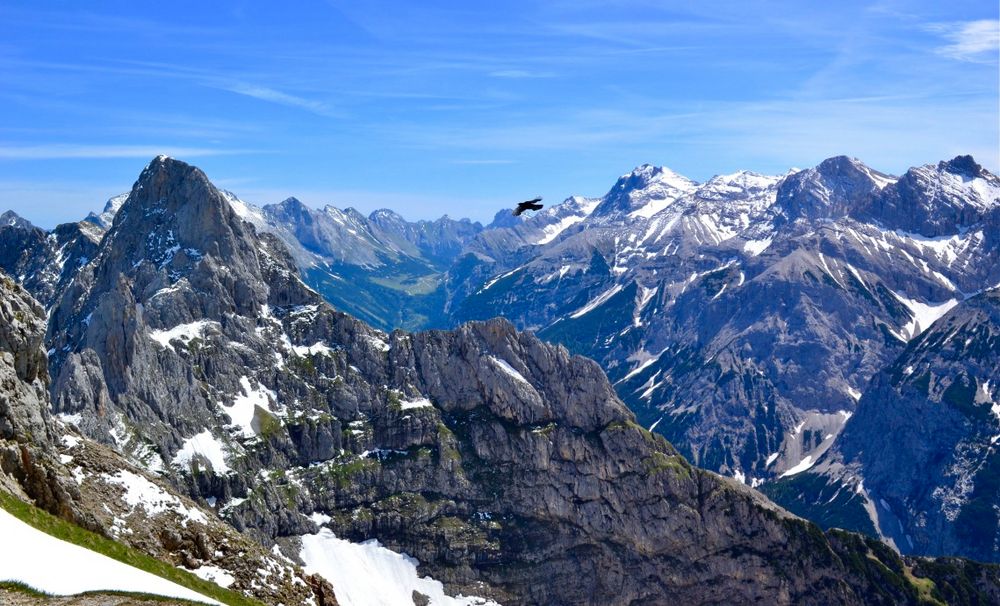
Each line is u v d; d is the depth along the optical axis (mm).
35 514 139000
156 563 156875
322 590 190875
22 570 114250
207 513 187250
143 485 179500
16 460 146625
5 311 160250
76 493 157875
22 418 154250
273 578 179625
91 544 143625
